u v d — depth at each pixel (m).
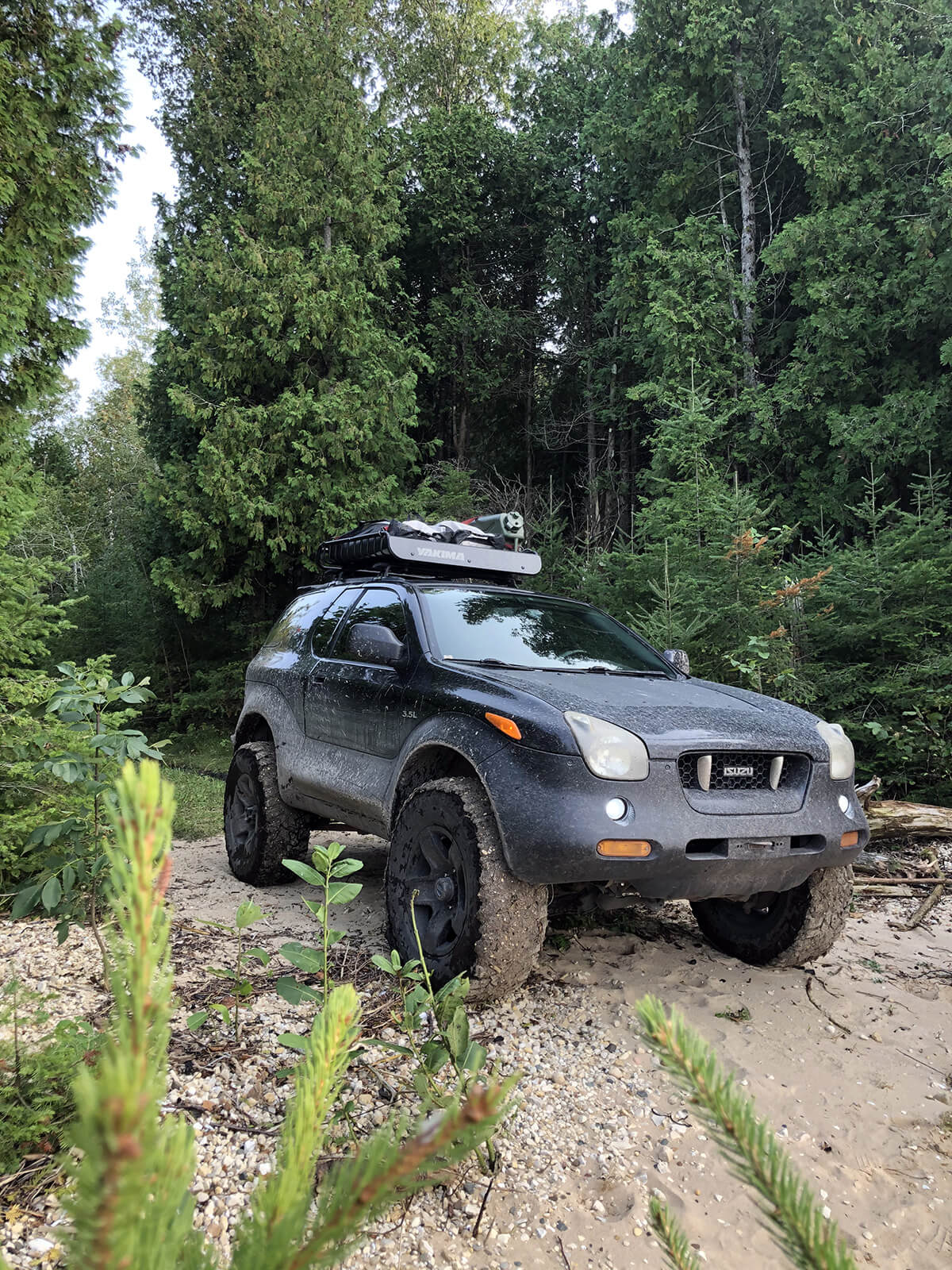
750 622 7.43
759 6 14.60
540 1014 3.05
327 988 2.44
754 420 13.24
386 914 3.40
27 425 6.57
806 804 3.23
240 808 5.07
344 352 14.62
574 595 10.70
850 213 12.70
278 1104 2.32
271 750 4.99
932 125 12.25
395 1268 1.76
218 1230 1.78
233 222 14.65
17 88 6.39
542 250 20.03
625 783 2.92
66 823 3.28
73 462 30.33
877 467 11.91
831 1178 2.19
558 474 21.50
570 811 2.85
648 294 15.14
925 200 12.63
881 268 12.78
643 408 18.28
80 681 3.75
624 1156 2.21
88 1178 0.30
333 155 15.08
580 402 20.31
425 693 3.62
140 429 17.25
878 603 7.68
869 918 4.58
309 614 5.16
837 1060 2.81
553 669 3.85
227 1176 1.98
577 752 2.93
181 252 14.75
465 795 3.13
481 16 22.02
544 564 12.58
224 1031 2.75
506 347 20.09
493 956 2.91
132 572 17.70
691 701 3.55
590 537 13.40
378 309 17.95
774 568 8.08
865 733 7.22
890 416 11.74
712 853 2.98
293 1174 0.52
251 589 15.21
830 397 13.04
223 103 16.78
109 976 0.40
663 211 15.70
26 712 4.41
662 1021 0.61
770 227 15.66
